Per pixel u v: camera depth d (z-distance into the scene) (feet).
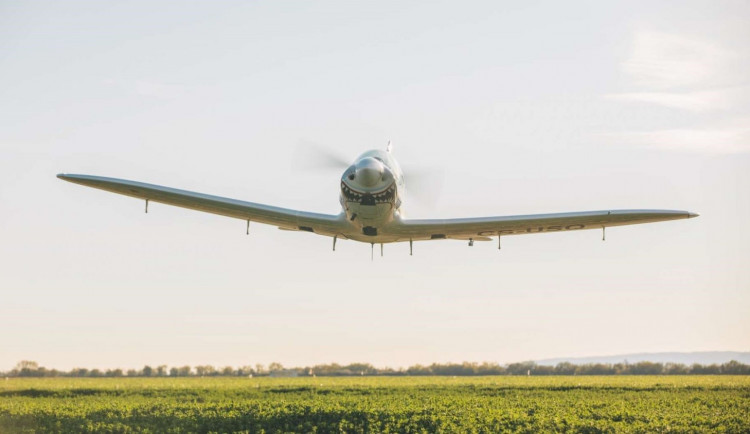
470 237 94.68
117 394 125.70
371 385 157.07
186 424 74.54
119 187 86.79
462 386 147.54
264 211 88.99
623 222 90.79
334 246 94.27
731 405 91.71
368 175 81.15
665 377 214.48
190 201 88.33
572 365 284.61
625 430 68.13
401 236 91.71
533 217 89.30
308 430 70.85
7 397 117.08
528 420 74.54
